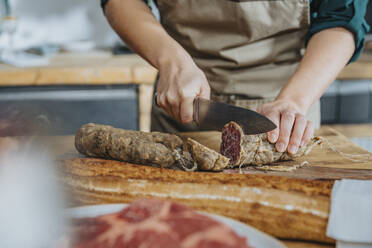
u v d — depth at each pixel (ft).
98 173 3.59
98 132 4.31
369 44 10.70
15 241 1.89
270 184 3.33
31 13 12.31
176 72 4.69
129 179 3.48
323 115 9.95
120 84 9.51
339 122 10.00
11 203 1.92
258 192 3.22
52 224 2.06
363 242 2.88
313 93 4.80
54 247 2.05
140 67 9.18
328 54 5.01
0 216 1.89
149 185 3.39
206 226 2.43
